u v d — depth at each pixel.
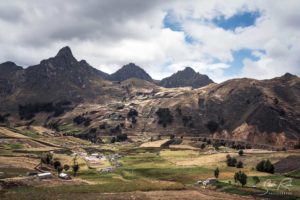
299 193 111.94
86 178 153.00
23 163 180.00
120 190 110.69
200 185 136.75
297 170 159.00
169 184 123.50
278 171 166.50
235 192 116.44
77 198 94.19
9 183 112.19
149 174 169.38
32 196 93.62
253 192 114.12
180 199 97.69
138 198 97.19
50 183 120.94
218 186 127.81
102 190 109.81
